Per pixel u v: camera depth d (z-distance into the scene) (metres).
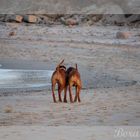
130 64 90.62
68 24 181.88
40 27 170.88
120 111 44.16
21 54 105.19
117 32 144.50
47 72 79.50
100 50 111.44
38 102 50.88
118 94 56.00
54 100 50.62
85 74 77.38
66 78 50.44
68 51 109.50
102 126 37.09
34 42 127.88
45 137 33.19
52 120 40.06
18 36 145.50
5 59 97.62
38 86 65.25
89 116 41.72
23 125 37.94
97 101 50.62
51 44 122.88
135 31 161.38
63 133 34.34
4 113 43.94
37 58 99.38
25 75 75.69
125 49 114.50
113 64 90.44
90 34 151.38
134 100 51.19
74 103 49.44
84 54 104.94
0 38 139.25
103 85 66.00
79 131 35.03
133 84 66.88
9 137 33.31
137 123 38.38
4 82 68.50
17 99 53.53
